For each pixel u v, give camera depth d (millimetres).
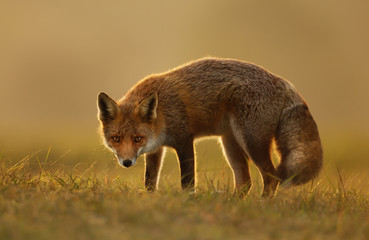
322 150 11469
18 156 14969
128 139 11070
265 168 11289
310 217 8250
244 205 8562
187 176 11422
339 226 7438
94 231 6621
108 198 8570
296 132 11320
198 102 11648
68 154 19844
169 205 7926
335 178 16203
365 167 21719
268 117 11383
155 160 12016
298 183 10883
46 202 7828
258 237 6855
